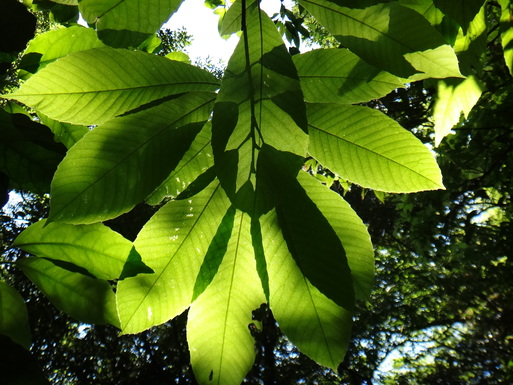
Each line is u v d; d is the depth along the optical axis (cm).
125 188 49
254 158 47
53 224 55
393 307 1050
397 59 54
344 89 56
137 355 933
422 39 53
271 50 49
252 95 48
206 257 53
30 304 673
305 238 49
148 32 52
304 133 47
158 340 940
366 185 54
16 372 43
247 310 53
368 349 1042
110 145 50
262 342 895
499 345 986
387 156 53
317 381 1002
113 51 50
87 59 50
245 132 47
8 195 54
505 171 488
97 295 57
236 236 53
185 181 55
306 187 51
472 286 920
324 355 51
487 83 364
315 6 56
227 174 46
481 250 618
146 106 51
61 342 834
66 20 91
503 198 516
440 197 511
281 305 51
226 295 53
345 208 51
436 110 71
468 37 69
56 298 57
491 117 426
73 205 48
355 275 50
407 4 67
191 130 51
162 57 52
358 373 1021
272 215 50
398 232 623
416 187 53
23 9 57
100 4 51
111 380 908
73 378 902
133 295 52
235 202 46
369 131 53
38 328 762
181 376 920
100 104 51
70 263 54
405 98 334
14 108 65
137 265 52
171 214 52
